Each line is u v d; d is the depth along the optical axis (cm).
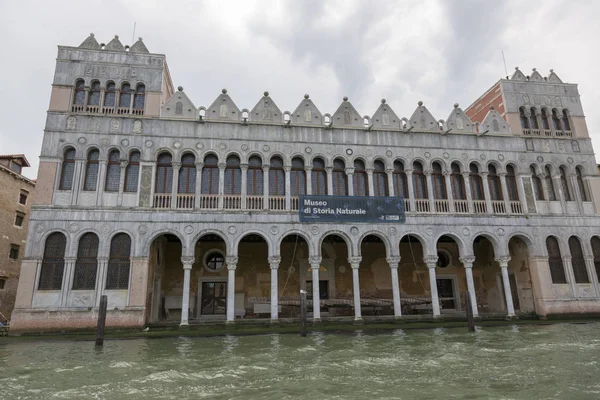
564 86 3150
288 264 2942
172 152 2505
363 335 2059
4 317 3347
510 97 3025
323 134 2706
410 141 2802
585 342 1706
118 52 2598
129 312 2248
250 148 2602
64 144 2405
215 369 1277
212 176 2562
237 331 2242
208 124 2589
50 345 1841
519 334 1989
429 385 1056
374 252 3070
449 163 2806
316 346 1716
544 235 2772
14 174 3534
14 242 3553
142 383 1112
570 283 2723
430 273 2609
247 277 2870
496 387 1027
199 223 2425
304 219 2520
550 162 2941
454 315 2700
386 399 940
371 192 2677
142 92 2589
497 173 2861
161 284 2769
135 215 2373
